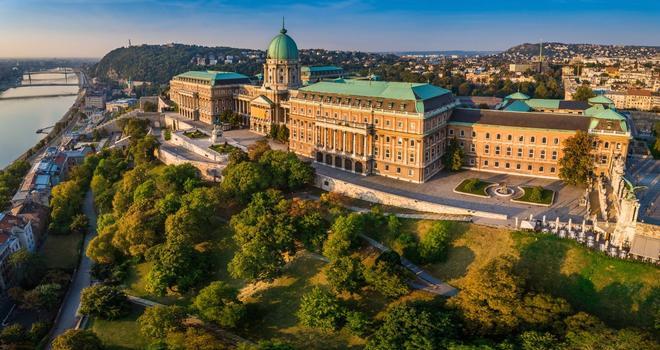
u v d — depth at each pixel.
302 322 114.06
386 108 180.38
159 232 160.25
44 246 178.12
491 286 103.19
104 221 177.38
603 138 166.50
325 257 138.12
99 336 121.56
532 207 150.62
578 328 94.12
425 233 138.62
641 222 114.50
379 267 117.12
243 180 169.62
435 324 97.88
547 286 113.44
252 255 129.75
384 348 94.94
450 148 191.12
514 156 183.50
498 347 91.12
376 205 163.12
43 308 136.75
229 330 117.81
